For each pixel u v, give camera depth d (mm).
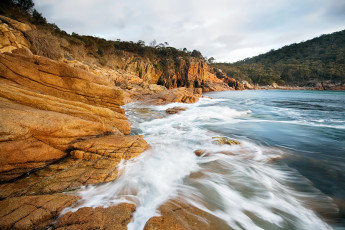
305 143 7586
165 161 5309
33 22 34781
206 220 3080
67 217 2668
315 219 3400
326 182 4668
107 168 4238
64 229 2451
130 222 2822
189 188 4117
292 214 3520
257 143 7465
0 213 2545
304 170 5258
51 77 6852
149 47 75250
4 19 17109
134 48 70062
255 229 3107
